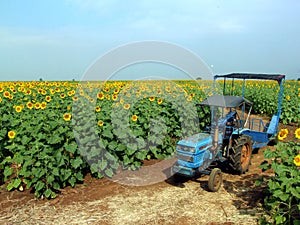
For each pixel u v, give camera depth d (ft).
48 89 48.01
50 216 15.55
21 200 17.37
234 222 14.79
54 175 17.53
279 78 25.61
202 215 15.53
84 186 19.29
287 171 13.51
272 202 13.97
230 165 20.59
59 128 18.07
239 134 21.76
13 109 28.91
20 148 17.95
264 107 49.06
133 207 16.47
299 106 40.65
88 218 15.31
